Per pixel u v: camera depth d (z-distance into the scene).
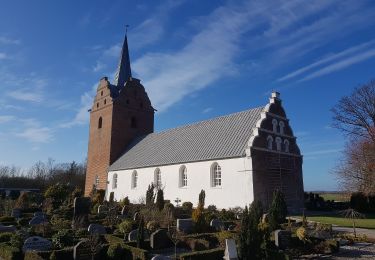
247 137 30.56
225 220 23.19
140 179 40.25
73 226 20.69
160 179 37.16
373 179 32.72
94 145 51.53
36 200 42.22
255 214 12.57
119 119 49.69
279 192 22.50
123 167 43.75
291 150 33.62
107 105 50.41
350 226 23.50
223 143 32.28
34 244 14.25
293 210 31.69
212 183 31.11
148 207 26.86
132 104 51.75
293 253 14.63
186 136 39.38
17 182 76.75
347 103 45.81
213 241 17.03
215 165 31.28
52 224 21.22
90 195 43.81
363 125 44.47
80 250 13.19
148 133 53.09
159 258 12.13
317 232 18.17
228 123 35.53
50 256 12.70
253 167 28.14
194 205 32.00
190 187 32.91
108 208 29.97
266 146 30.36
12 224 21.59
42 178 82.31
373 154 33.84
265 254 13.12
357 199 36.97
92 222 22.81
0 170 94.50
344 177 35.72
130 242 15.46
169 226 20.23
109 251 13.83
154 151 41.44
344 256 14.76
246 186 28.08
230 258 12.34
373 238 18.62
